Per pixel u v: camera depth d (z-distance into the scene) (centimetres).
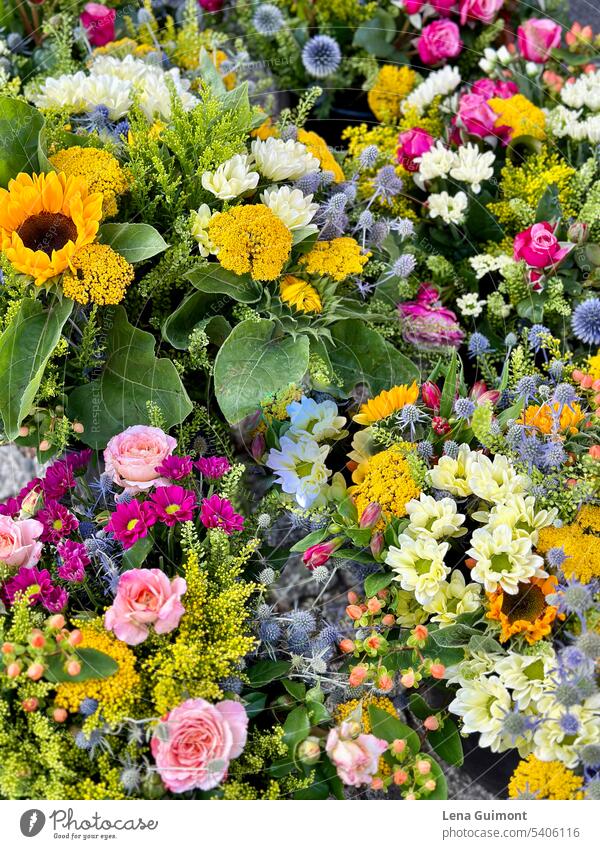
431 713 131
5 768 111
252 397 140
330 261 150
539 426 135
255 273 142
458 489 130
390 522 132
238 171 146
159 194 151
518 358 145
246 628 126
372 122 214
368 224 158
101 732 113
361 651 133
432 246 179
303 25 209
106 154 145
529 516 128
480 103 176
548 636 127
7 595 120
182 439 144
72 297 135
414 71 205
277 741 118
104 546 128
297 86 213
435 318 160
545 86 198
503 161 184
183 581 115
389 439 138
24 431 137
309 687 136
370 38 204
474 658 127
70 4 195
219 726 111
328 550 133
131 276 138
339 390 150
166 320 146
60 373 143
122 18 204
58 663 112
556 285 160
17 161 144
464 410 135
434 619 126
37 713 111
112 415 144
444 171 170
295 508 140
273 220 142
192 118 149
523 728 116
